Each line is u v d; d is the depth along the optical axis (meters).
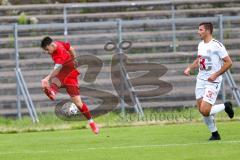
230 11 93.25
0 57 79.38
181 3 95.69
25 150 45.44
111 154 41.72
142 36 82.38
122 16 90.94
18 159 40.88
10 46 81.12
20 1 98.94
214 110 46.28
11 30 81.00
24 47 81.31
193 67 47.69
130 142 48.03
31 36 83.56
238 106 70.81
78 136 53.75
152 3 93.69
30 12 94.38
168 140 48.38
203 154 40.12
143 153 41.69
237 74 77.94
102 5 92.44
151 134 53.00
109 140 49.91
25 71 76.38
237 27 86.00
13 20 89.94
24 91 69.12
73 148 45.69
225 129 54.50
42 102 73.19
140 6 96.25
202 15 92.50
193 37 82.62
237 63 78.38
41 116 67.75
